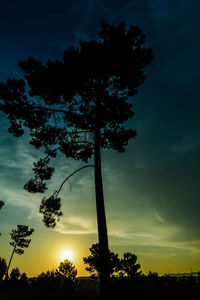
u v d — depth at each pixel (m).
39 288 9.72
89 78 10.41
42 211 11.10
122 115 10.09
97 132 10.45
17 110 10.16
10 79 10.13
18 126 10.64
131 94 11.24
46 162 11.52
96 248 7.77
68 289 9.27
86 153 11.12
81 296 8.49
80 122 10.28
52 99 10.62
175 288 6.70
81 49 10.30
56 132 10.61
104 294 6.61
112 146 10.85
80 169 10.95
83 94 10.46
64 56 10.00
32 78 10.07
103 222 8.90
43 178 11.40
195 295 6.25
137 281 6.82
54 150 11.16
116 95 11.09
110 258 7.14
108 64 9.85
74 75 9.93
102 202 9.33
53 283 9.65
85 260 7.39
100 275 6.97
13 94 10.14
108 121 10.35
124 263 7.11
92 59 9.63
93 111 10.21
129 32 10.35
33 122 10.40
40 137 10.49
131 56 9.96
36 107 10.55
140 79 10.77
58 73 9.80
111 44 10.10
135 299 6.50
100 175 9.92
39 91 10.38
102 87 10.52
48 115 10.79
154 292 6.61
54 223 11.25
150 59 10.50
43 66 10.27
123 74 10.44
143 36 10.44
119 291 6.66
